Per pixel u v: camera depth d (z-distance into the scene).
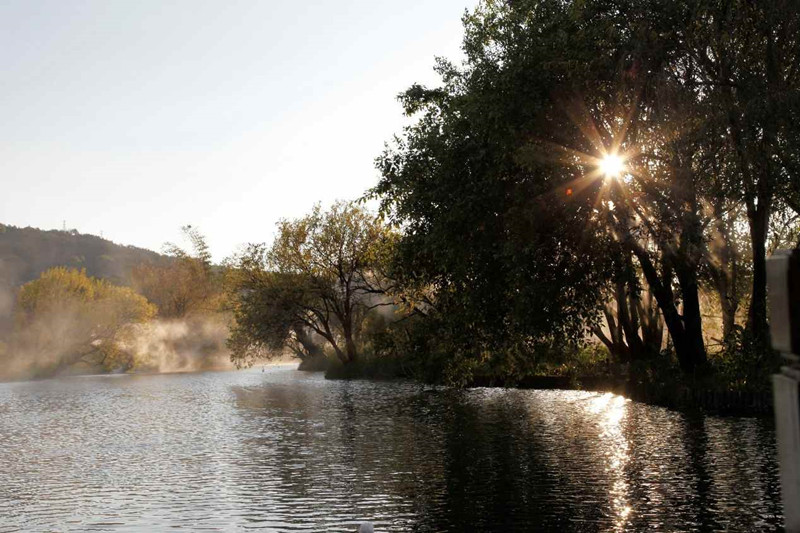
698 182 22.11
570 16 22.33
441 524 11.70
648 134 22.22
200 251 95.88
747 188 21.61
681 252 25.11
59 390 51.25
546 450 18.56
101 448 21.84
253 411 32.38
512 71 22.78
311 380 56.88
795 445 1.86
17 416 32.47
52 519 12.98
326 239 58.66
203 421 28.78
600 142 22.89
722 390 26.55
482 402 32.59
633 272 24.70
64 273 80.88
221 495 14.55
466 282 24.58
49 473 17.69
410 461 17.70
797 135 20.78
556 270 23.78
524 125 22.52
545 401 31.95
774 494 12.96
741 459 16.44
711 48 22.27
